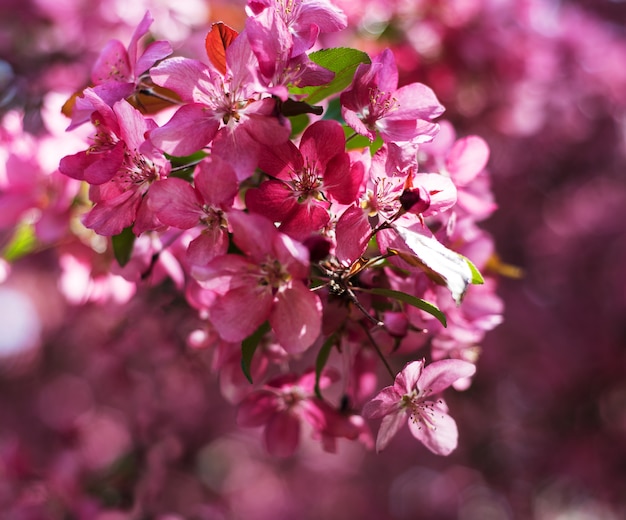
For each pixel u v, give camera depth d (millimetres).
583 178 1269
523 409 1318
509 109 867
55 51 776
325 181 420
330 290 430
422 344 489
